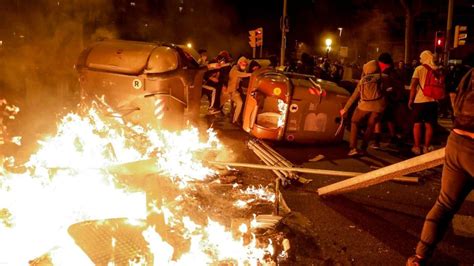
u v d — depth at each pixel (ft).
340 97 30.78
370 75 28.09
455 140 12.54
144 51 25.61
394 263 14.52
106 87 26.12
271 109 31.78
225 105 43.19
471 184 12.94
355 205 19.69
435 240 13.16
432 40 152.97
